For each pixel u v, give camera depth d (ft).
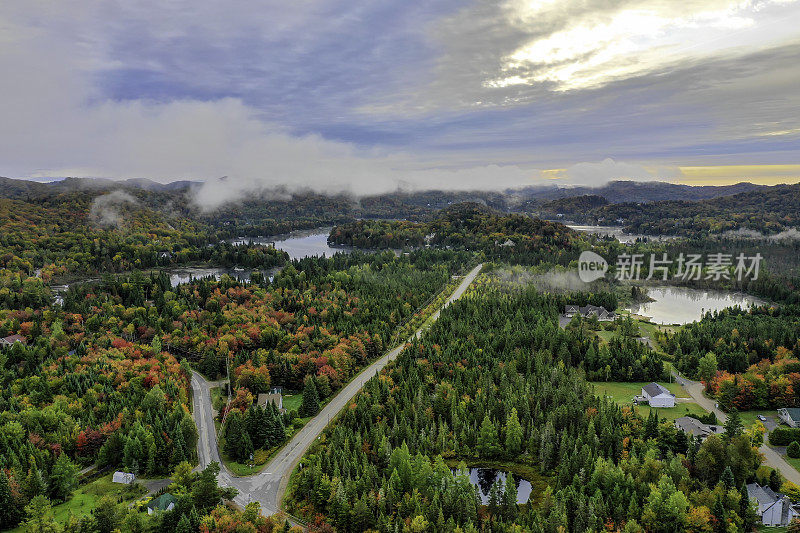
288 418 576.20
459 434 560.20
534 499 476.54
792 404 604.49
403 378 655.76
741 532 388.37
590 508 404.57
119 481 474.49
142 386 631.15
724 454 456.86
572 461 479.41
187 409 597.11
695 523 393.09
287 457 525.34
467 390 632.79
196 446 542.57
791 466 485.97
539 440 544.62
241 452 520.01
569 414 555.28
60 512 428.15
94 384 618.03
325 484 439.22
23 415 525.34
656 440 507.71
